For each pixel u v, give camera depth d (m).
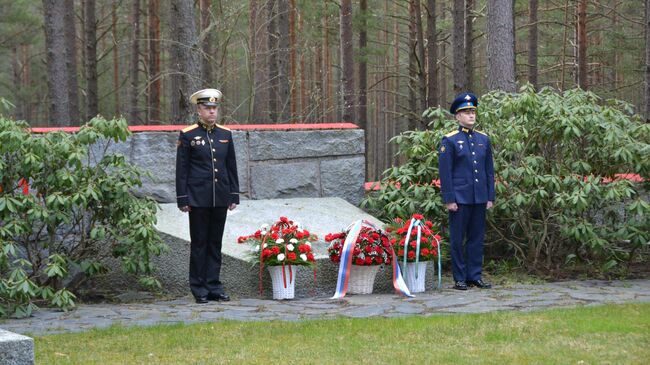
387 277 8.80
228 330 6.16
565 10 26.61
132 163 9.92
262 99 23.86
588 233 9.27
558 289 8.31
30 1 32.84
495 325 6.10
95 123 8.16
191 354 5.38
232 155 8.31
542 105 9.55
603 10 31.00
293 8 24.78
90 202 8.39
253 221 9.62
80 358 5.30
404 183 10.17
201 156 8.08
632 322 6.14
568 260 9.76
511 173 9.42
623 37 25.64
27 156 7.76
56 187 8.11
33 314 7.41
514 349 5.30
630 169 10.00
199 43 17.97
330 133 11.01
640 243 9.26
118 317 7.04
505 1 13.16
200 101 8.15
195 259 8.12
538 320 6.27
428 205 9.70
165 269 8.91
